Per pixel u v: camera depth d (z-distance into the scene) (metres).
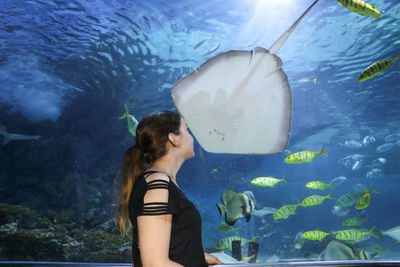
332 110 17.09
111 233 9.66
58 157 15.91
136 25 9.22
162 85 13.99
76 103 16.58
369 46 10.16
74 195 14.83
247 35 9.41
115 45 10.58
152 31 9.46
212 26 9.06
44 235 8.88
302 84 13.56
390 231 7.03
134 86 14.20
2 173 15.01
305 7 8.05
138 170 1.26
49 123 17.27
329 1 7.80
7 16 8.88
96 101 16.28
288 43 9.88
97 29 9.57
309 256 9.05
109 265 1.49
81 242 9.34
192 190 23.08
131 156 1.29
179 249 1.03
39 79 13.71
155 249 0.95
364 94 14.78
